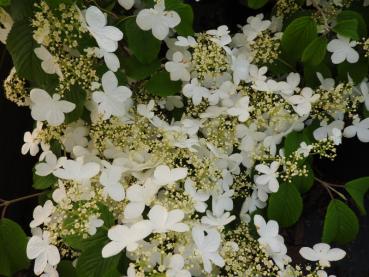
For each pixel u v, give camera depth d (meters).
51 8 0.29
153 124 0.33
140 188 0.28
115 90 0.31
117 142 0.33
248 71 0.35
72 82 0.30
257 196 0.34
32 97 0.30
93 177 0.30
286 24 0.37
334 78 0.37
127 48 0.34
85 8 0.31
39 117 0.31
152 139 0.33
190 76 0.34
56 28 0.29
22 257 0.32
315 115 0.35
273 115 0.33
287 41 0.34
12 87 0.36
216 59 0.33
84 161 0.33
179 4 0.32
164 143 0.31
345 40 0.33
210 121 0.34
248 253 0.32
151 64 0.33
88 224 0.28
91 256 0.28
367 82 0.36
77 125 0.34
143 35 0.32
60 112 0.31
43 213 0.30
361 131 0.35
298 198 0.33
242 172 0.35
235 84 0.34
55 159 0.33
